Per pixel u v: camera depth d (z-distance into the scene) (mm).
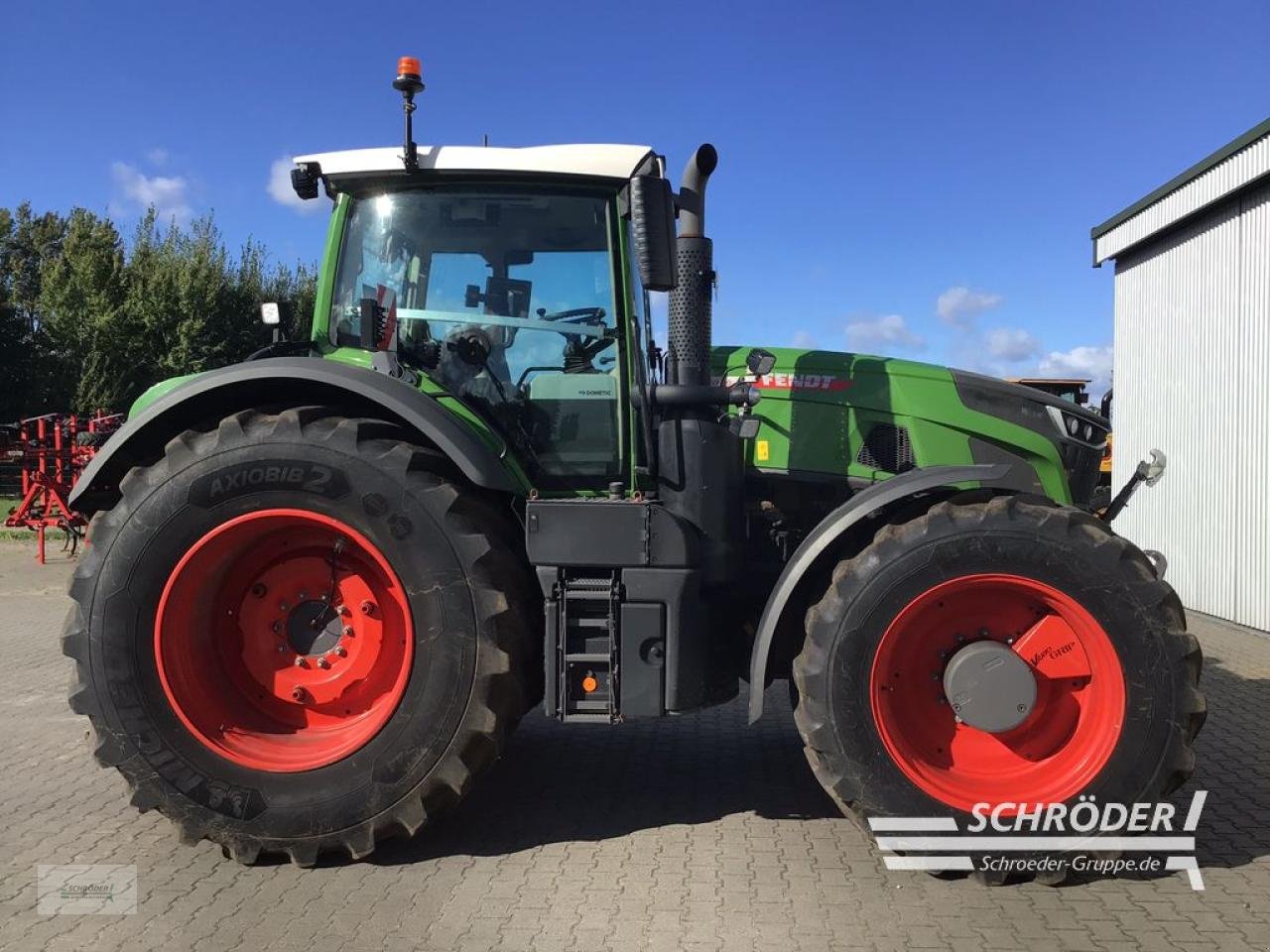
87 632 3131
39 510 12797
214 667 3297
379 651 3281
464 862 3205
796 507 4020
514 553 3273
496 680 3096
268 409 3305
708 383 3545
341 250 3643
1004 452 3881
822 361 4031
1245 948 2639
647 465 3363
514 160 3453
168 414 3359
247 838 3098
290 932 2732
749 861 3215
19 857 3262
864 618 3098
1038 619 3184
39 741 4637
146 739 3109
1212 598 8219
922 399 3912
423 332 3590
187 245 24516
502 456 3457
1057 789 3086
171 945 2664
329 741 3219
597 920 2795
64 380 23875
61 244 36500
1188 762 3047
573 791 3898
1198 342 8453
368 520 3104
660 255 3145
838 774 3107
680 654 3197
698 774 4129
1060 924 2779
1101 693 3100
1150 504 9336
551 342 3555
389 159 3500
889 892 2984
